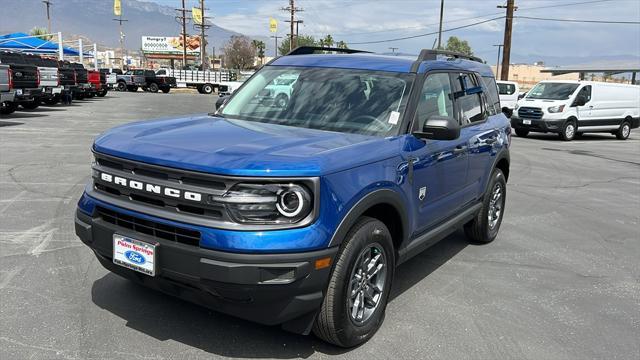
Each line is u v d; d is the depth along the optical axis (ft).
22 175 27.66
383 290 12.30
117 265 11.09
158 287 10.89
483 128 18.17
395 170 12.19
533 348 12.24
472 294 15.28
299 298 10.10
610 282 16.88
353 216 10.66
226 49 339.57
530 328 13.26
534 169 40.29
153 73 164.14
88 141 41.24
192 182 9.99
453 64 17.07
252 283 9.61
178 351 11.18
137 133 11.98
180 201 10.06
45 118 59.31
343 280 10.73
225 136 11.74
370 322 11.95
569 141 64.90
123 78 162.09
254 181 9.65
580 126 65.67
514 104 77.71
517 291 15.69
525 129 66.64
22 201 22.56
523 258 18.88
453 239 20.97
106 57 374.02
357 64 15.30
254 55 339.16
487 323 13.41
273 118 14.25
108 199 11.10
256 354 11.23
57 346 11.14
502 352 11.96
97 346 11.22
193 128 12.65
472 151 16.90
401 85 14.17
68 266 15.53
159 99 115.75
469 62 19.01
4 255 16.25
